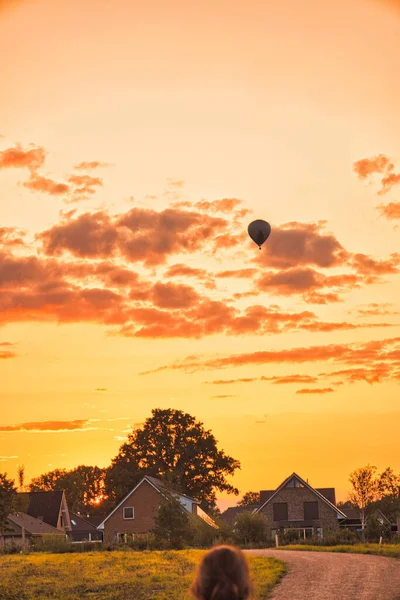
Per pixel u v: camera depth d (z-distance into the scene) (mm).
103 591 23891
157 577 27297
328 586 24469
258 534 65500
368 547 47062
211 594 3904
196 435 106125
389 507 78750
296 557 38594
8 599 22438
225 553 4059
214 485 105375
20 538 74125
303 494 84875
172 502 59031
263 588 23375
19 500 66312
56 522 87812
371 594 22172
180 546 57656
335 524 83688
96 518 110500
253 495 175250
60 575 29516
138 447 106812
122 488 103875
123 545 56656
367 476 80062
